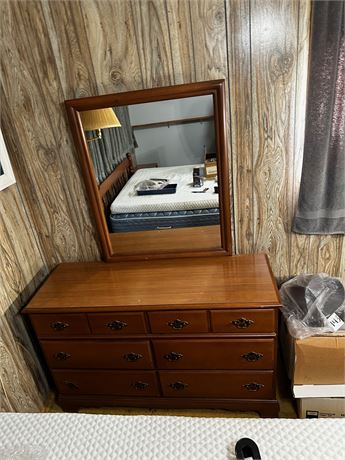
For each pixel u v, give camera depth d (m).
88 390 1.72
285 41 1.34
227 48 1.38
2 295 1.55
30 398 1.74
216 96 1.42
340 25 1.23
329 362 1.42
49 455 0.93
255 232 1.70
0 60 1.48
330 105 1.34
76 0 1.36
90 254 1.88
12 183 1.59
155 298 1.47
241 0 1.30
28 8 1.39
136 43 1.41
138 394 1.68
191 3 1.32
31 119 1.59
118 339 1.54
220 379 1.56
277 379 1.80
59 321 1.54
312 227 1.58
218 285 1.50
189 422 0.99
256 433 0.93
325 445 0.88
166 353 1.54
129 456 0.90
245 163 1.56
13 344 1.62
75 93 1.52
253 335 1.43
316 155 1.42
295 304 1.54
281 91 1.42
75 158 1.65
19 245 1.68
